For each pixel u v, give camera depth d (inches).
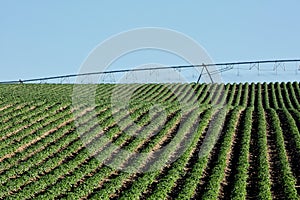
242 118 2218.3
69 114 2097.7
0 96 2536.9
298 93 3230.8
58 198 1285.7
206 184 1332.4
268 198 1220.5
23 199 1272.1
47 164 1519.4
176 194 1306.6
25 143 1753.2
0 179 1397.6
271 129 2037.4
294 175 1466.5
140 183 1344.7
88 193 1321.4
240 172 1409.9
